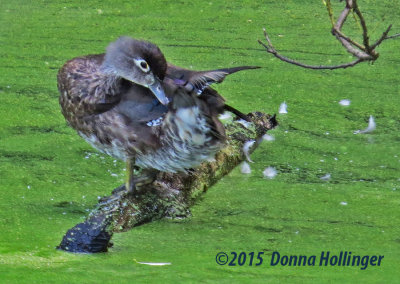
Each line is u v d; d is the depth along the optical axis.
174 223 9.77
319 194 10.72
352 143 12.43
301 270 8.57
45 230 9.55
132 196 9.77
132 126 9.23
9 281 8.10
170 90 8.93
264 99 13.98
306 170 11.50
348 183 11.08
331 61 15.51
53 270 8.41
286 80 14.82
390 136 12.69
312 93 14.30
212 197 10.58
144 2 19.17
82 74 9.47
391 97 14.17
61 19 17.91
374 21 17.20
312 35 16.89
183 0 19.30
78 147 12.12
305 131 12.81
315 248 9.14
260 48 16.23
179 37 16.75
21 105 13.63
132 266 8.55
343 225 9.80
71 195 10.58
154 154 9.36
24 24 17.55
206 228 9.66
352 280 8.34
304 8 18.61
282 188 10.90
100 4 19.05
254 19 17.91
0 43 16.39
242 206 10.32
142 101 9.16
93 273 8.35
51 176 11.12
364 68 15.41
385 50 16.03
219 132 9.24
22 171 11.25
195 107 8.88
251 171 11.41
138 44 9.06
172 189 10.12
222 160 11.12
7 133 12.56
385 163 11.77
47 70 15.10
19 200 10.38
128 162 9.57
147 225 9.69
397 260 8.84
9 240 9.23
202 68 14.91
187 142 9.13
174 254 8.90
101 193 10.64
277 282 8.23
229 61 15.42
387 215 10.09
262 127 12.53
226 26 17.47
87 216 9.97
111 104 9.25
